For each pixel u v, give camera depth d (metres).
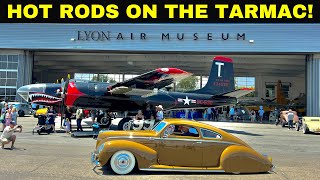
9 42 35.44
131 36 34.84
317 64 34.00
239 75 60.72
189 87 86.88
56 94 19.50
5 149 11.34
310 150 13.95
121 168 7.78
